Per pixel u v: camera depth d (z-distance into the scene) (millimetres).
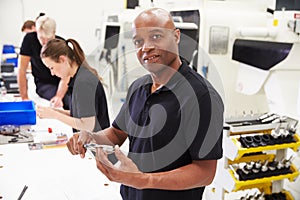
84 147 1319
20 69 3316
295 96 2467
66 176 1698
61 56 1729
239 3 3025
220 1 2961
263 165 2268
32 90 3635
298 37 2412
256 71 2654
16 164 1826
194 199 1334
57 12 6070
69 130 2391
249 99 3076
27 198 1486
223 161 2285
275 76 2465
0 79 4016
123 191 1434
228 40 2926
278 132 2234
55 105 2482
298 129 2355
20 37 6230
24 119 2510
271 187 2404
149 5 3738
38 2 6141
